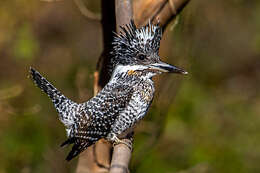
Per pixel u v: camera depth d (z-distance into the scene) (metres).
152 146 10.42
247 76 16.94
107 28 7.94
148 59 7.53
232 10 16.34
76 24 15.27
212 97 15.41
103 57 8.16
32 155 12.37
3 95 12.16
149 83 7.74
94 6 14.34
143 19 7.98
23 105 13.29
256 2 16.55
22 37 13.16
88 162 8.49
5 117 13.05
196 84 14.77
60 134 12.77
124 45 7.43
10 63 14.57
